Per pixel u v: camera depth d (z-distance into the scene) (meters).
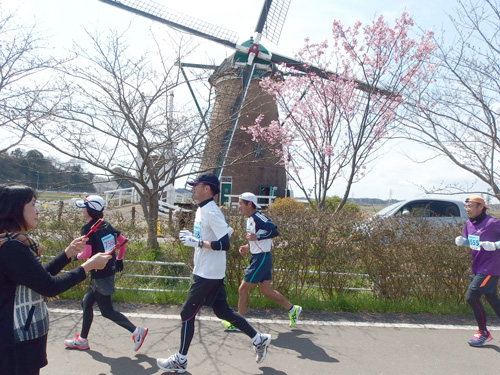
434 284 6.03
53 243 6.36
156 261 6.82
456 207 11.21
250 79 15.86
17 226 2.37
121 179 9.38
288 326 5.16
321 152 10.98
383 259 5.91
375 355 4.34
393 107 9.84
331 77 11.00
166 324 5.07
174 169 9.23
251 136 13.38
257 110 13.48
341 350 4.45
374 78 10.45
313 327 5.15
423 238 6.02
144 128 8.30
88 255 3.88
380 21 10.21
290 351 4.38
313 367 4.01
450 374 3.94
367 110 10.26
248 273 4.97
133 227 6.67
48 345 4.34
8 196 2.33
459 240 5.08
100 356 4.12
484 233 4.77
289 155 11.72
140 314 5.39
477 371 4.02
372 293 6.25
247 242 6.02
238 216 6.25
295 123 11.27
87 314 4.23
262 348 3.96
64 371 3.77
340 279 6.06
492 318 5.71
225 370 3.90
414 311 5.82
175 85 8.54
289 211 6.45
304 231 6.00
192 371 3.87
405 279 6.02
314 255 5.91
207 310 5.68
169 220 6.73
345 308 5.83
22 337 2.26
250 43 17.25
